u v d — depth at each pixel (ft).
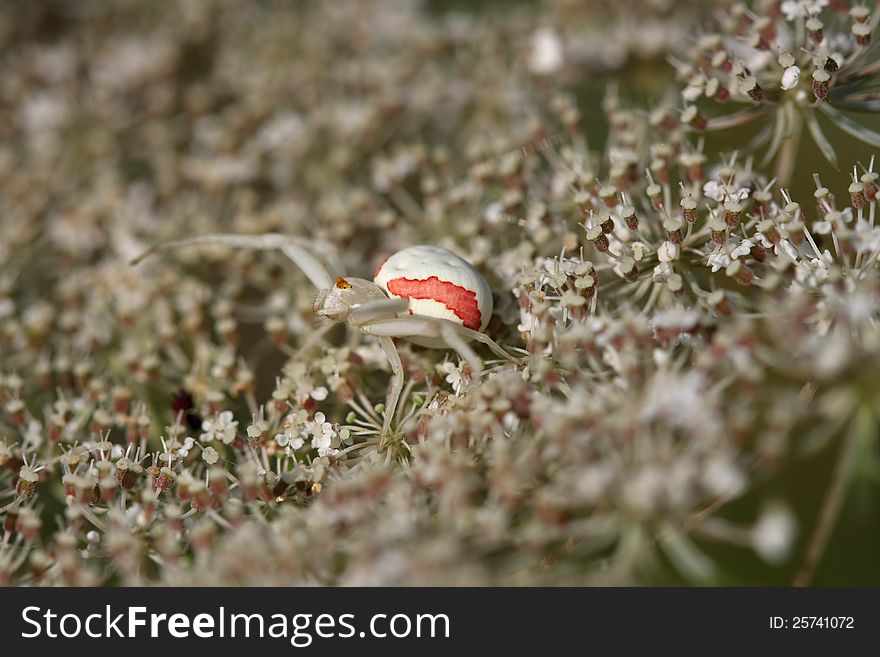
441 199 0.41
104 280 0.41
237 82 0.45
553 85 0.43
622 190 0.38
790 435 0.35
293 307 0.40
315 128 0.43
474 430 0.35
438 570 0.32
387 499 0.34
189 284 0.40
